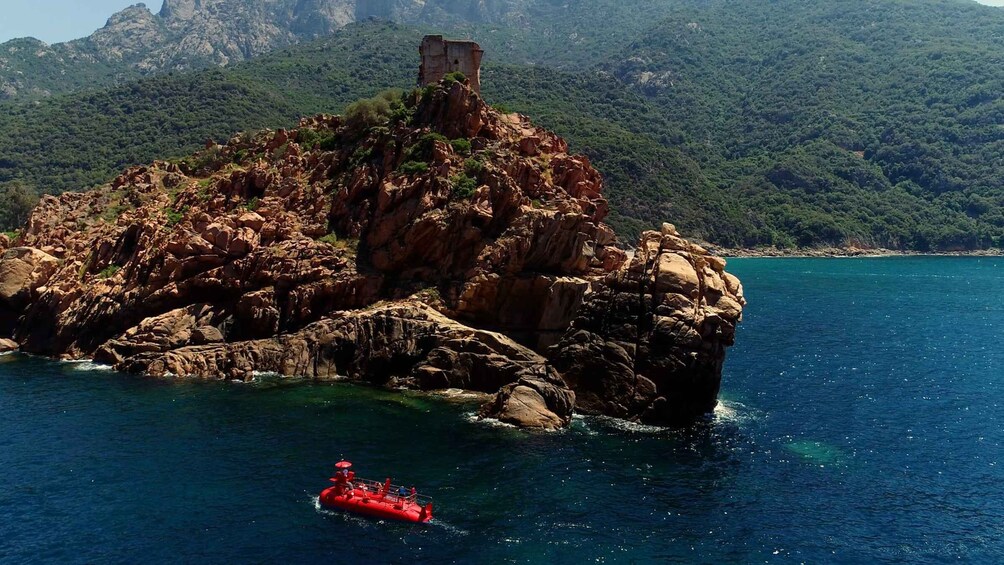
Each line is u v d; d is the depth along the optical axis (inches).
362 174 3216.0
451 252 2920.8
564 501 1699.1
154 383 2647.6
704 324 2353.6
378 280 2957.7
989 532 1599.4
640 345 2375.7
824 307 5231.3
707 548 1503.4
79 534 1524.4
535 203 3068.4
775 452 2074.3
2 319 3412.9
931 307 5251.0
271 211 3289.9
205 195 3597.4
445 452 1984.5
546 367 2413.9
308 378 2709.2
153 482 1775.3
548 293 2817.4
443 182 2999.5
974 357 3474.4
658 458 1993.1
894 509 1708.9
